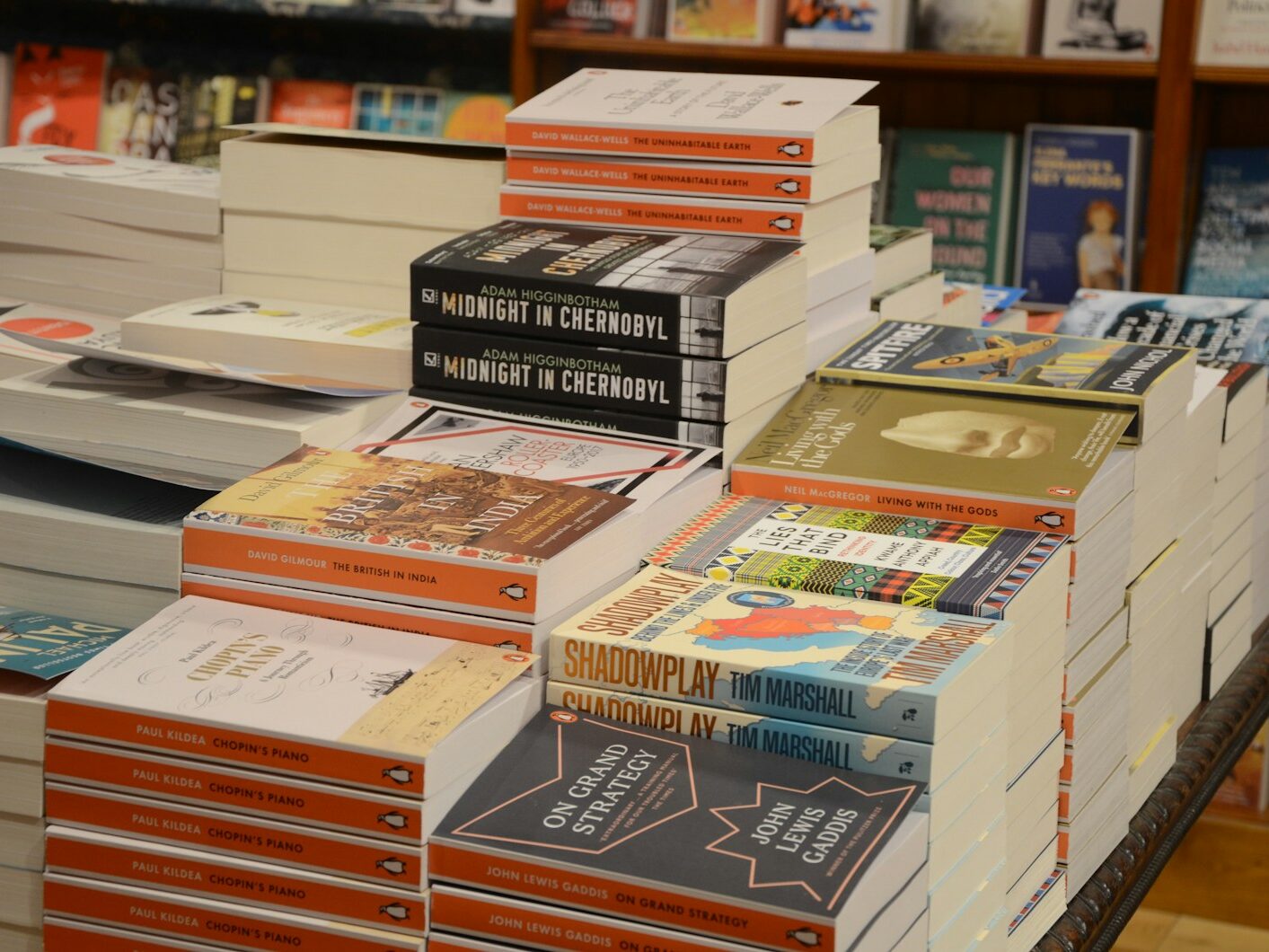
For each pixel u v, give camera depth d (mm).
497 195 1611
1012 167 3006
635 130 1536
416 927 1029
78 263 1755
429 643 1159
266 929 1064
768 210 1520
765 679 1075
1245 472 1901
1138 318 2105
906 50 2875
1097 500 1354
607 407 1439
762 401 1480
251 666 1119
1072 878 1409
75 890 1112
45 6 3439
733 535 1339
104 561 1312
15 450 1493
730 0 2947
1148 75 2746
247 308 1625
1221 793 3109
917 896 1040
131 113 3270
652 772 1062
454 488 1291
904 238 1845
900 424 1480
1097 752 1430
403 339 1523
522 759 1085
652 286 1394
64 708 1089
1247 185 2926
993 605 1171
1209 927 3055
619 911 969
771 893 937
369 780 1020
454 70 3252
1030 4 2797
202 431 1374
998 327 2115
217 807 1068
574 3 3023
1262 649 2045
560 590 1167
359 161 1624
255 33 3404
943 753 1052
